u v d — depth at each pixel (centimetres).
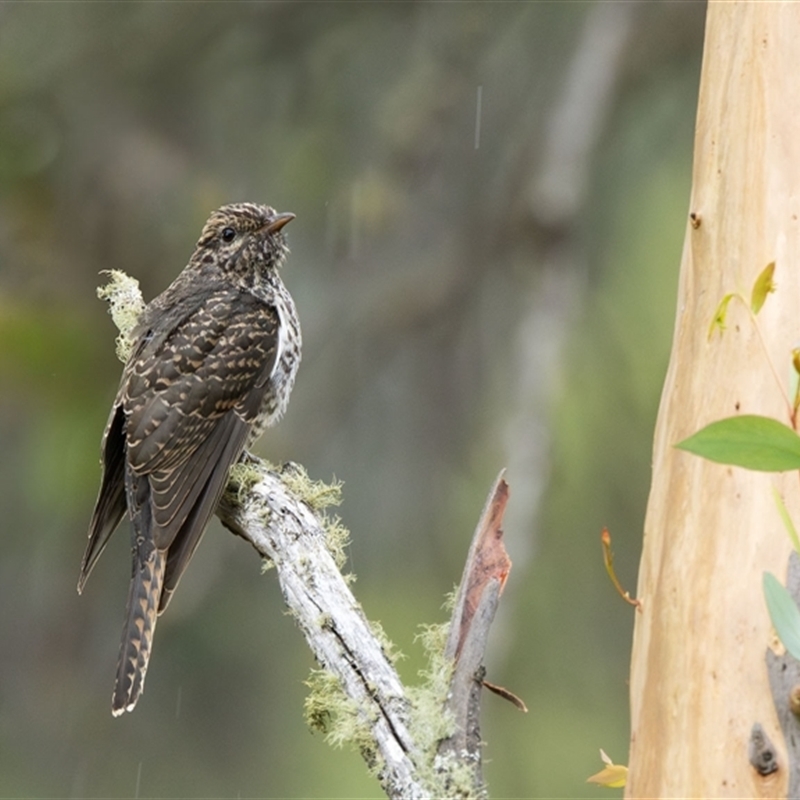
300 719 1333
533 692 1302
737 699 511
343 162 1464
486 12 1507
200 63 1450
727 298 493
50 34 1421
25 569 1362
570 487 1386
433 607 1352
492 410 1452
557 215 1406
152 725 1331
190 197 1377
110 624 1373
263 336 944
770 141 581
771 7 593
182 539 814
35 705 1338
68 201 1359
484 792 561
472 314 1477
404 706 589
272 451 1412
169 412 886
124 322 965
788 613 451
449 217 1492
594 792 1246
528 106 1506
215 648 1350
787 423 538
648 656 552
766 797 499
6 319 1210
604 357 1428
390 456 1438
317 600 674
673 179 1468
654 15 1470
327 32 1485
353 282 1466
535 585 1343
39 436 1227
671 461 566
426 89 1491
